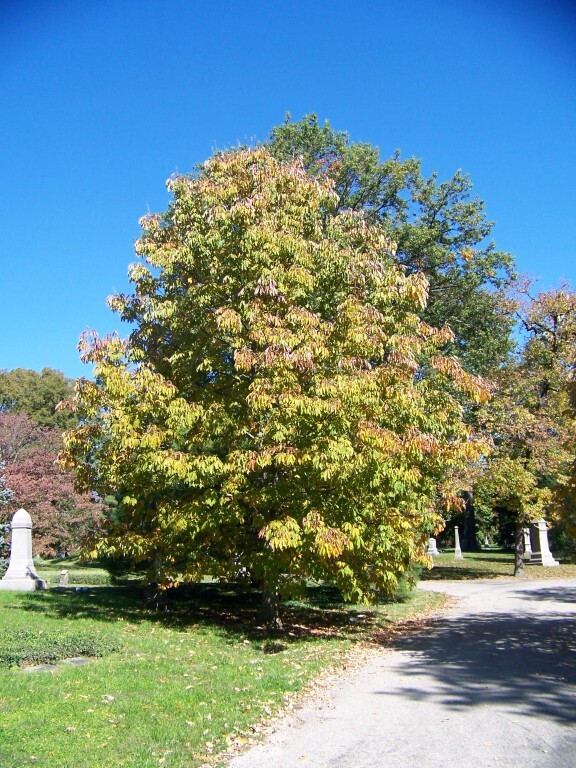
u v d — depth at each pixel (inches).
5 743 211.5
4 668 311.4
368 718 264.5
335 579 455.8
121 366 474.0
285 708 279.0
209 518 446.9
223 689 297.7
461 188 1051.9
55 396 2031.3
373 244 522.6
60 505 1282.0
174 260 489.1
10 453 1418.6
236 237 477.4
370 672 358.0
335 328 458.9
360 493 440.5
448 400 492.4
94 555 498.0
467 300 1037.2
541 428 991.0
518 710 269.6
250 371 466.9
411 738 236.5
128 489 491.8
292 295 461.7
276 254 462.6
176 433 450.0
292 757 217.8
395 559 469.4
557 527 1334.9
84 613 520.1
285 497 440.5
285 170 518.3
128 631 446.9
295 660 382.0
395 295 483.2
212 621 529.3
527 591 812.0
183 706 266.2
